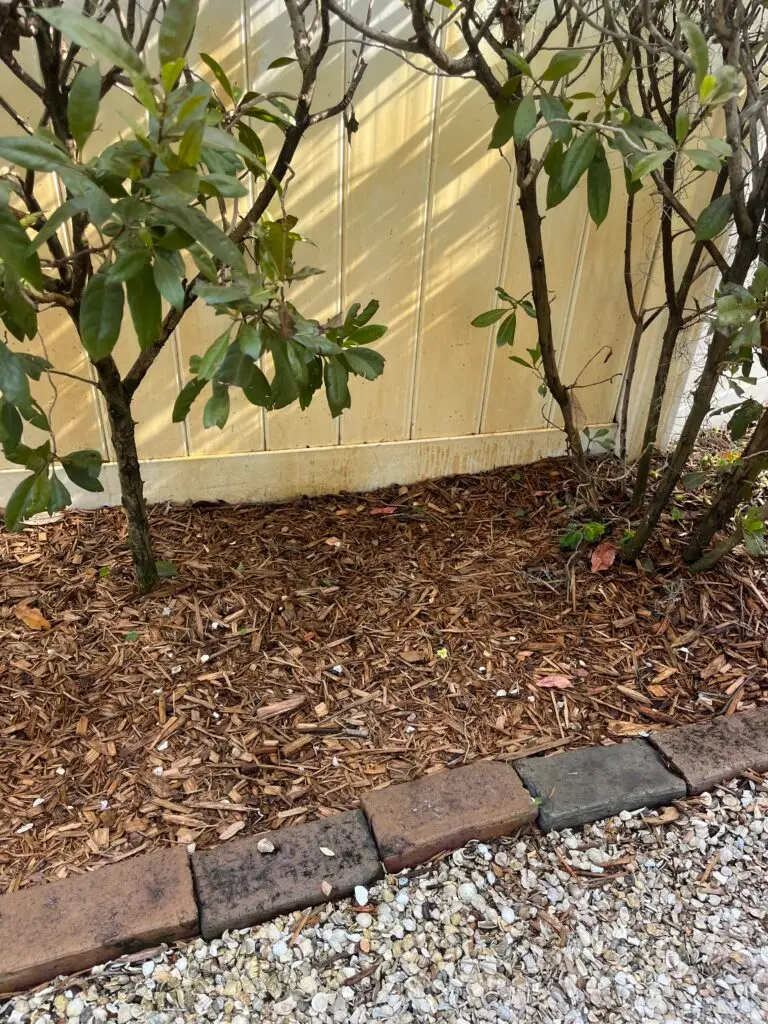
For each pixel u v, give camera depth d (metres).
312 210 1.80
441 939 1.23
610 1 1.49
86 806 1.35
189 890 1.22
